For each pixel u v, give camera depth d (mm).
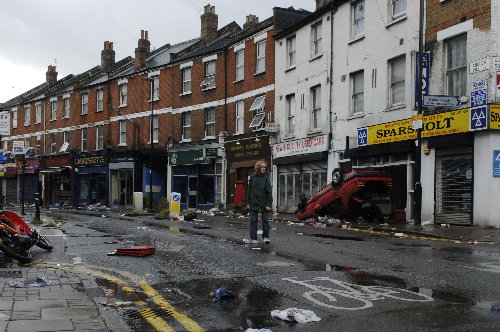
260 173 10578
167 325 4520
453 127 14664
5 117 14125
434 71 15773
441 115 15133
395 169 17531
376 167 18328
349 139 19688
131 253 8773
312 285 6090
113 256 8688
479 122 13727
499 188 13680
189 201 30922
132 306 5211
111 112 37219
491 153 13664
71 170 40094
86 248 9828
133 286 6211
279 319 4676
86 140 40094
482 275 6633
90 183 38750
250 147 26156
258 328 4410
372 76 18625
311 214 17641
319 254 8773
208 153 28719
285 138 24125
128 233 13055
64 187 41719
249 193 10609
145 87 34500
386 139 17453
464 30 14656
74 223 17156
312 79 22328
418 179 13438
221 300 5426
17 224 8633
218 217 21359
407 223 15664
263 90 25750
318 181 21781
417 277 6539
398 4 17703
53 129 43562
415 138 16062
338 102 20594
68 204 39969
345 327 4371
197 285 6219
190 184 31031
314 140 21688
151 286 6188
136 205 26891
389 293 5633
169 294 5754
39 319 4465
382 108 18062
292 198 23594
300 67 23203
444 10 15438
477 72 14117
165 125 32875
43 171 42719
